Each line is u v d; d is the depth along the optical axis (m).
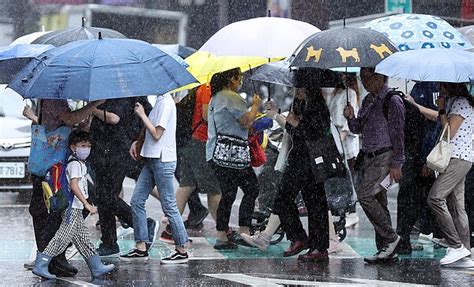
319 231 23.00
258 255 24.19
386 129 21.89
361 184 22.27
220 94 24.00
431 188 22.14
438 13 39.28
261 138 25.27
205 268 22.12
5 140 33.28
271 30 23.36
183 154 26.59
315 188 22.81
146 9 46.94
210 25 47.09
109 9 46.69
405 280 20.47
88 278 20.83
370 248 25.34
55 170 19.92
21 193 37.44
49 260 20.55
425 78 20.61
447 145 21.58
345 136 27.47
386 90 22.02
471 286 19.81
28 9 48.09
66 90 18.88
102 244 23.58
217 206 26.77
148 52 19.73
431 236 26.53
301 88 22.50
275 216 24.09
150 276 21.02
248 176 24.45
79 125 22.47
